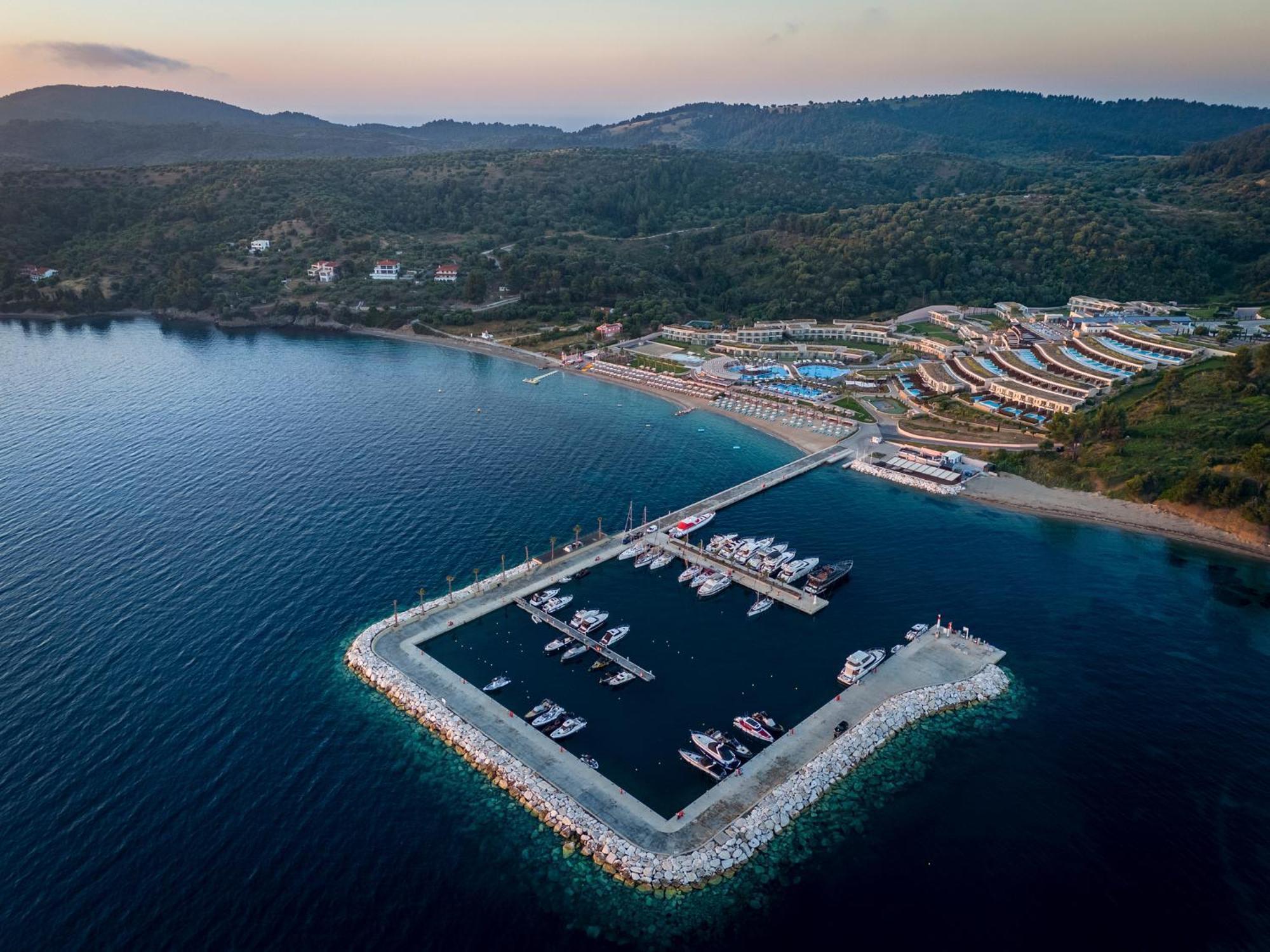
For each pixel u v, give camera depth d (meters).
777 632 139.88
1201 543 170.50
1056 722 117.00
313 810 100.25
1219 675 127.19
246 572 155.12
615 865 92.88
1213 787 105.06
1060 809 101.81
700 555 165.25
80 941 83.12
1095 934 85.56
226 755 109.00
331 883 90.25
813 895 90.12
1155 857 94.88
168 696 120.38
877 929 86.19
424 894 89.19
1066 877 92.25
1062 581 155.75
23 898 87.62
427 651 132.25
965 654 131.88
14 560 157.50
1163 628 140.00
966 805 102.38
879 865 93.94
